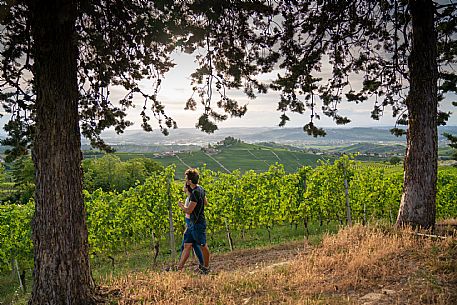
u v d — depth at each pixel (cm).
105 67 664
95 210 1234
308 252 738
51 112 464
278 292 488
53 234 456
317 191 1401
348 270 541
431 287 439
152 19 496
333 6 638
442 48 834
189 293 501
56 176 461
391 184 1532
